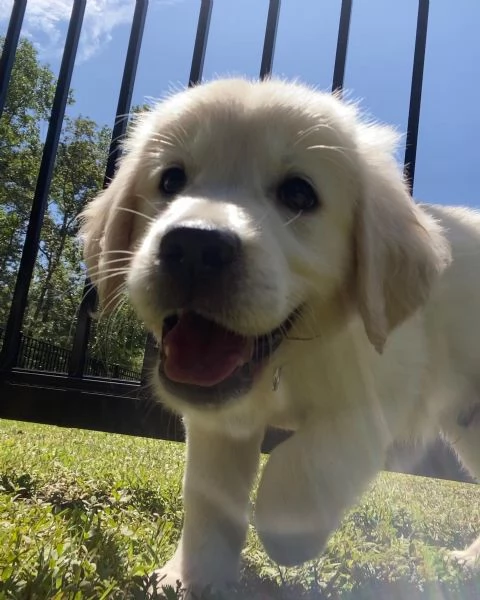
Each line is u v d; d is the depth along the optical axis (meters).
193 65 0.40
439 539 0.33
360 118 0.27
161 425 0.36
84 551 0.21
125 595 0.18
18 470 0.36
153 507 0.32
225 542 0.23
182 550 0.22
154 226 0.21
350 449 0.22
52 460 0.42
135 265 0.20
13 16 0.42
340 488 0.22
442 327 0.28
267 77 0.28
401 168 0.27
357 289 0.23
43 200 0.41
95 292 0.39
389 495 0.44
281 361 0.23
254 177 0.22
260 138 0.22
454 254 0.29
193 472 0.23
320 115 0.23
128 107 0.40
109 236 0.26
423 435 0.30
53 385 0.38
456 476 0.35
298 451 0.21
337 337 0.23
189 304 0.19
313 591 0.21
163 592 0.19
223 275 0.19
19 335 0.40
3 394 0.38
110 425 0.37
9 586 0.17
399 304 0.24
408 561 0.26
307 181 0.23
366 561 0.26
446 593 0.22
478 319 0.29
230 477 0.23
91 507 0.29
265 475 0.21
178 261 0.19
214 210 0.20
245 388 0.20
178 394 0.19
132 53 0.41
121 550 0.22
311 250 0.22
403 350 0.24
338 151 0.23
